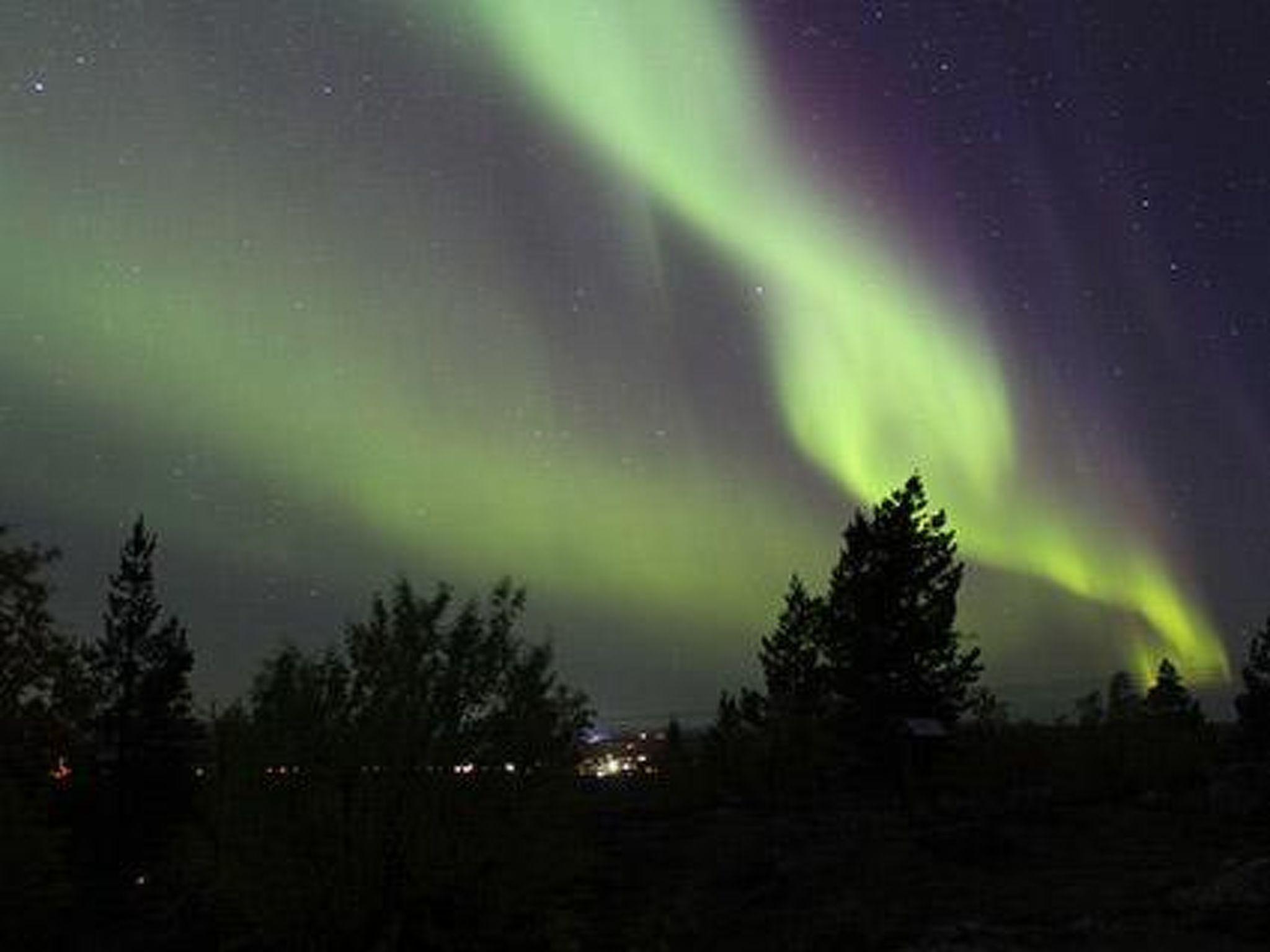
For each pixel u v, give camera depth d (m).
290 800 10.54
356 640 11.20
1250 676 38.75
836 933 13.96
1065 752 31.11
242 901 10.51
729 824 24.25
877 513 35.66
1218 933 12.36
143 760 26.97
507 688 11.09
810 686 37.72
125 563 29.73
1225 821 23.20
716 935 14.99
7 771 17.97
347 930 10.36
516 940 10.77
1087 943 12.15
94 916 16.91
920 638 34.03
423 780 10.67
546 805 10.95
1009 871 18.64
